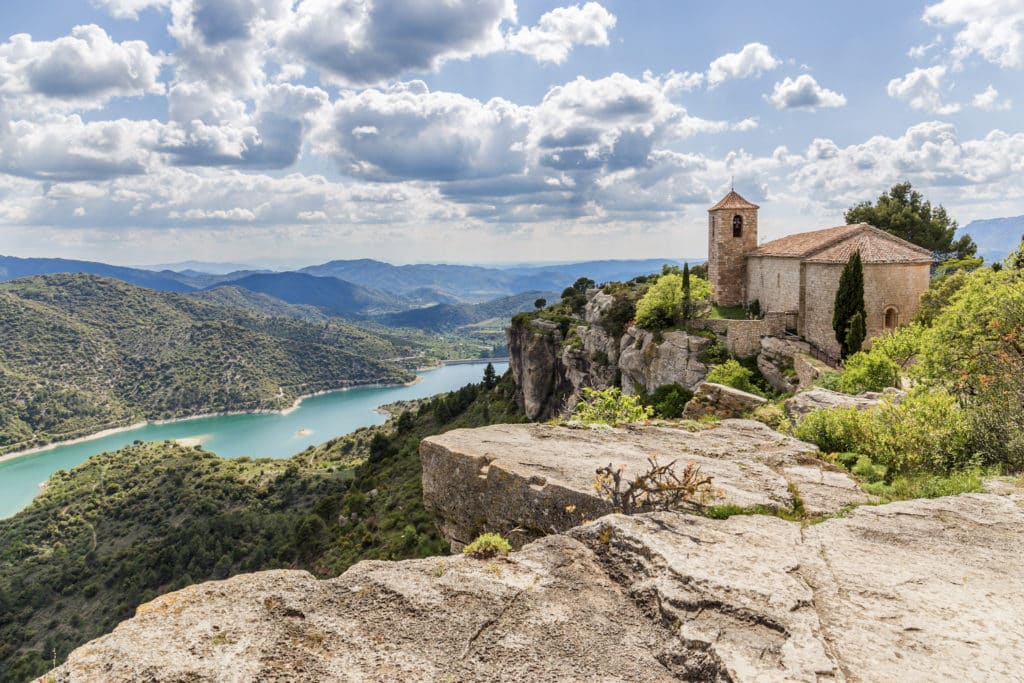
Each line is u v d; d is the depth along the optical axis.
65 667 5.36
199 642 5.81
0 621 99.62
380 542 72.06
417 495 83.75
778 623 6.29
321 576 72.12
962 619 6.65
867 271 42.28
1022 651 5.99
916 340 29.78
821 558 8.20
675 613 6.51
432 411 153.50
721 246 59.19
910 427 14.69
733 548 8.27
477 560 7.95
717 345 51.19
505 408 128.25
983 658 5.87
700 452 14.73
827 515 10.34
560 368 105.50
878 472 13.65
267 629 6.12
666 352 55.34
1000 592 7.30
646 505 10.59
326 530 89.75
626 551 8.02
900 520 9.70
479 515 14.16
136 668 5.32
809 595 6.99
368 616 6.48
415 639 6.11
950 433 14.27
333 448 182.38
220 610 6.41
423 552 61.66
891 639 6.21
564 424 17.95
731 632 6.15
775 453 14.55
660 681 5.63
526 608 6.77
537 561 7.89
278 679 5.35
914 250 44.00
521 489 12.95
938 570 7.91
